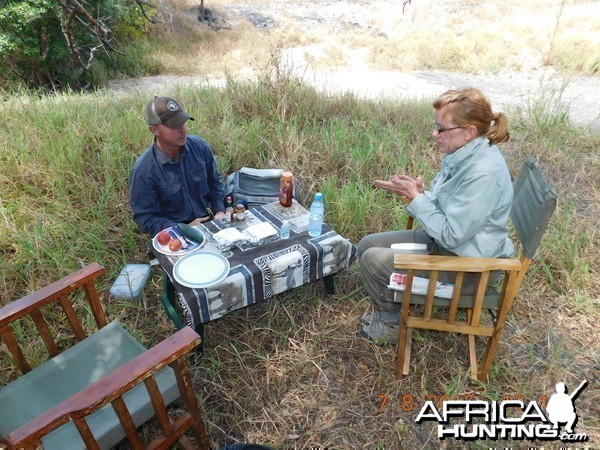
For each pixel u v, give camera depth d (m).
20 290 2.93
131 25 14.91
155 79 13.19
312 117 5.36
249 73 13.20
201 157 3.31
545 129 5.26
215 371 2.53
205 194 3.42
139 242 3.43
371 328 2.74
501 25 15.86
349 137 4.77
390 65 13.32
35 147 3.99
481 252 2.22
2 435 1.74
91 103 5.53
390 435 2.23
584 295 2.94
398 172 4.20
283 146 4.44
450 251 2.32
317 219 2.69
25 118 4.62
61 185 3.61
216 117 5.03
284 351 2.66
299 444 2.20
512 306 2.90
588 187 4.24
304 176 4.18
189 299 2.27
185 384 1.83
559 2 17.88
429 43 14.48
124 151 3.99
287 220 2.88
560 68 11.76
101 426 1.78
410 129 5.13
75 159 3.82
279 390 2.45
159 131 2.89
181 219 3.31
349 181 3.94
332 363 2.60
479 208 2.09
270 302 2.97
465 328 2.29
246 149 4.39
